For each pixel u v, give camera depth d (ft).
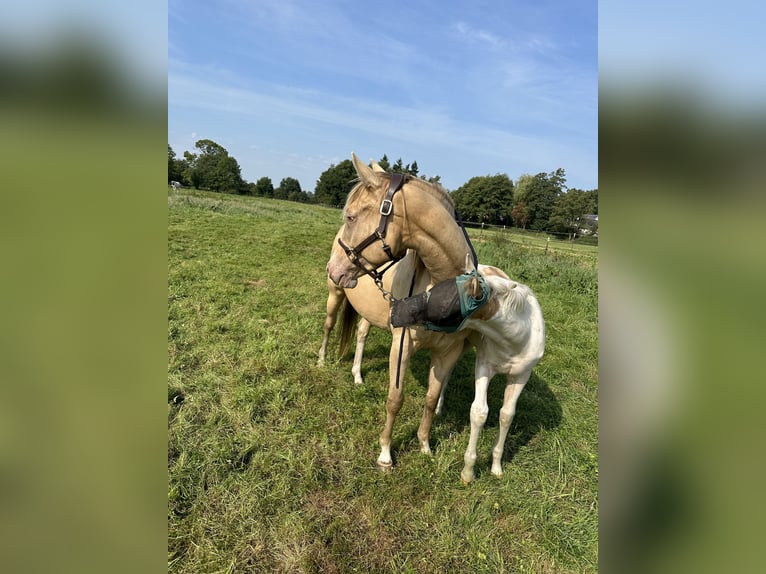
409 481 9.14
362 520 8.18
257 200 101.76
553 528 8.25
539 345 8.27
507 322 7.61
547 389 14.11
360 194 7.38
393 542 7.77
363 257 7.42
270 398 11.68
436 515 8.38
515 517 8.49
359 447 10.16
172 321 16.55
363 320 13.50
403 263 8.81
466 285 6.77
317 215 81.15
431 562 7.43
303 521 7.93
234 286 22.25
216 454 9.21
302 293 22.39
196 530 7.54
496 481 9.43
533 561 7.59
